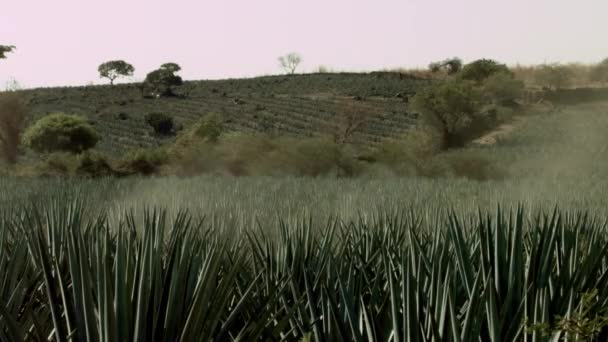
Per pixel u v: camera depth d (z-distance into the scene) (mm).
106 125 132125
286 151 60688
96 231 6605
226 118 131750
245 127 122000
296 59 196500
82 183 34688
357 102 135500
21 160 93438
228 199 24906
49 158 60219
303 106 137625
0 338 5594
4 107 89125
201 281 5617
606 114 100125
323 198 28516
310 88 165250
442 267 6852
